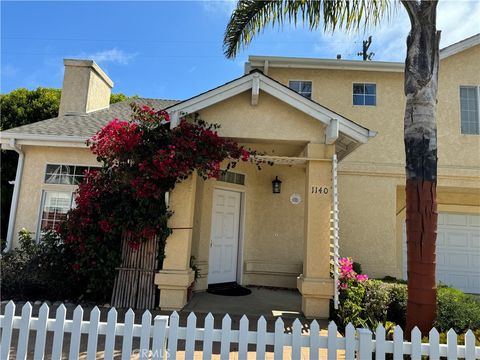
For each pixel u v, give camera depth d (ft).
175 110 20.89
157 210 21.02
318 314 20.57
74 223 21.49
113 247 21.65
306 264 21.11
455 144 34.94
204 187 28.40
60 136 27.99
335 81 35.81
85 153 29.14
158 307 21.24
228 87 21.18
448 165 34.60
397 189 36.65
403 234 36.27
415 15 15.52
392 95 35.47
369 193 34.30
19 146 28.71
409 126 15.30
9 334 10.75
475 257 37.52
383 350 10.05
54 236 23.47
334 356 10.20
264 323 10.52
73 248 21.93
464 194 37.93
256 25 22.15
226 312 21.36
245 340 10.37
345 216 33.96
